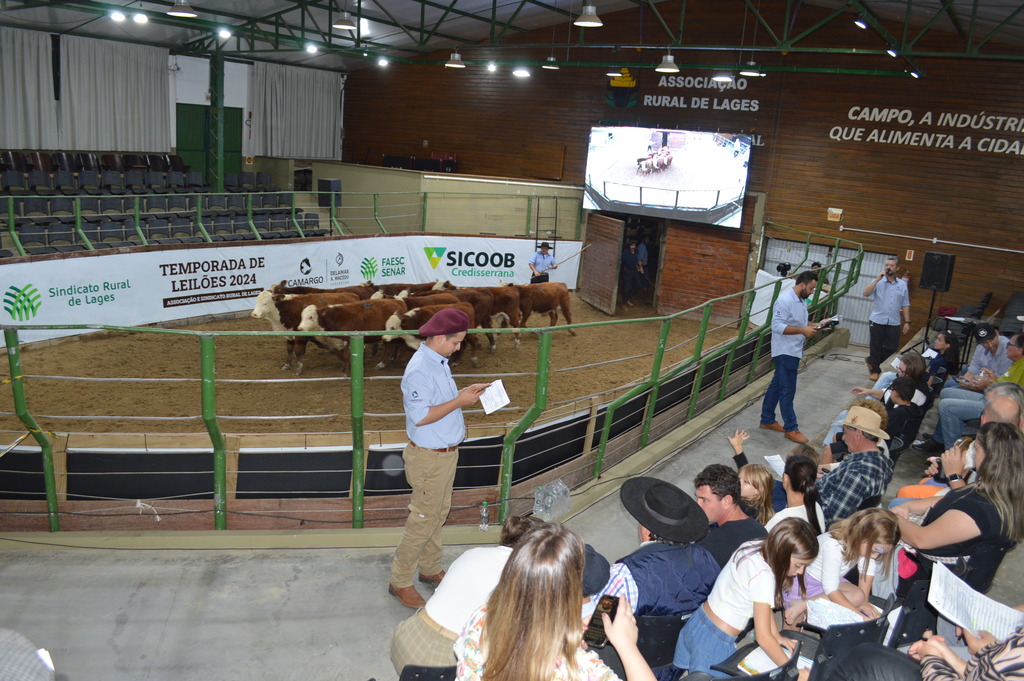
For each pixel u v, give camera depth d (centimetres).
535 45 1538
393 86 2156
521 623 186
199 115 1948
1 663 158
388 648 388
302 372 992
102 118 1714
